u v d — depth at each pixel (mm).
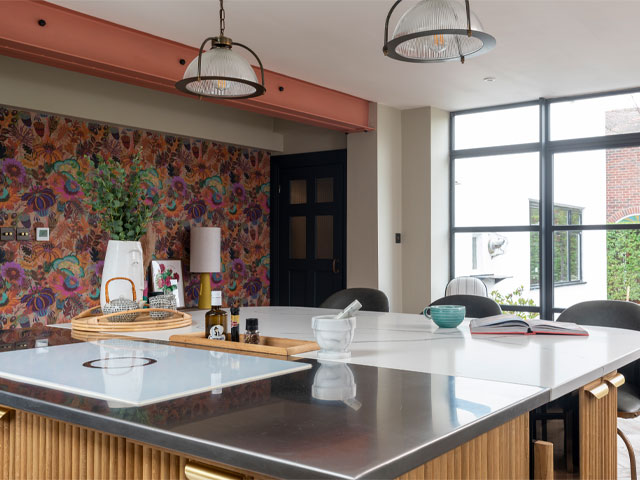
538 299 6145
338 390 1392
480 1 3670
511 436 1428
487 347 2105
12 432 1671
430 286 6367
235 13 3812
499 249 6387
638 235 5641
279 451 972
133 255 3000
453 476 1212
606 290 5789
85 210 5316
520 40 4363
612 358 1888
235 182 6762
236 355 1832
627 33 4223
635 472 2824
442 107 6461
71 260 5211
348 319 1878
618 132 5730
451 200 6680
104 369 1591
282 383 1454
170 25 4008
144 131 5816
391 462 934
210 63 2432
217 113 6379
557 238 6055
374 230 6238
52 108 4973
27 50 3641
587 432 1809
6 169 4801
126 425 1121
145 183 5816
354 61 4832
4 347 2004
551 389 1463
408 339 2305
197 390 1359
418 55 2252
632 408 2639
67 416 1218
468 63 4898
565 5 3736
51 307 5070
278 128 7125
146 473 1287
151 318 2697
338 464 917
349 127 6062
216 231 6078
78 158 5277
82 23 3820
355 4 3693
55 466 1533
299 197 7000
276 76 5164
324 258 6793
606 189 5801
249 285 6918
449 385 1472
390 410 1224
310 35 4230
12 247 4828
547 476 1434
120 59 4020
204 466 1147
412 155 6496
